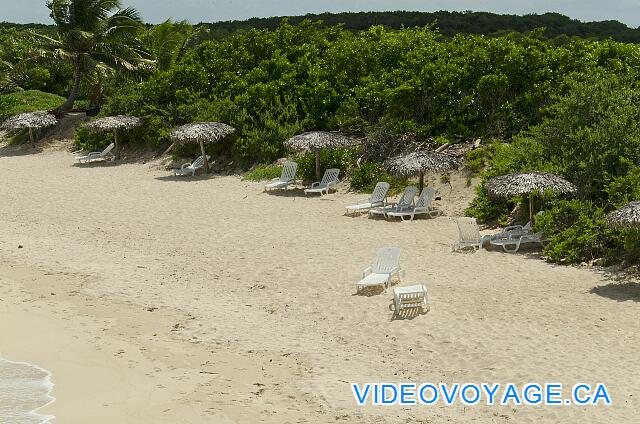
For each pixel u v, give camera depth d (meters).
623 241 16.84
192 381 11.89
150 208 24.86
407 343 13.03
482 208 21.95
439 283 15.91
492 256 18.11
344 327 13.97
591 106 21.36
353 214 23.31
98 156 34.62
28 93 50.16
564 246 17.44
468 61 29.52
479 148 25.62
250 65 36.34
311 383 11.65
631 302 14.25
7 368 12.64
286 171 27.38
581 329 13.08
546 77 27.78
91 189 28.48
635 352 11.98
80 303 15.88
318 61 35.03
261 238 20.52
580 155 20.50
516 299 14.73
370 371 12.06
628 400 10.29
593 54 29.00
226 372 12.22
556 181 18.84
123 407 11.01
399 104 29.25
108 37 41.38
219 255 19.05
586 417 9.89
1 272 18.17
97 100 42.66
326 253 18.75
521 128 27.25
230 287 16.61
